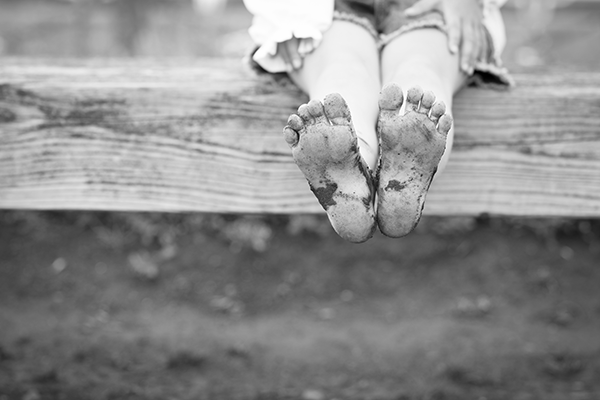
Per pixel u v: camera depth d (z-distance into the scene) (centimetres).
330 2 110
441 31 112
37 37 353
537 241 229
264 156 116
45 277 217
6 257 224
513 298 207
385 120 89
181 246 229
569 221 233
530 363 177
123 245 229
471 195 117
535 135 115
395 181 91
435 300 207
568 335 191
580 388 166
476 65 112
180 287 214
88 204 119
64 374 170
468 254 225
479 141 115
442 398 163
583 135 115
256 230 232
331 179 90
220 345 187
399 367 176
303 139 88
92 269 220
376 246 229
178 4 380
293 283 216
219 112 115
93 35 340
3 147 118
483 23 119
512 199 117
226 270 221
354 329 194
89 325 196
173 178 117
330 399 163
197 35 356
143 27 329
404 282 215
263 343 188
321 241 232
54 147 117
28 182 119
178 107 115
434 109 89
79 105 116
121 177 118
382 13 119
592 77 127
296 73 112
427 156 90
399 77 103
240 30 374
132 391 164
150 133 116
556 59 344
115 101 116
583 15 395
